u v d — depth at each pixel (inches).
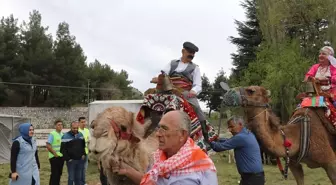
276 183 534.3
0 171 693.9
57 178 440.1
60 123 448.1
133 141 182.2
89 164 714.2
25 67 2741.1
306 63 1026.1
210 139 241.4
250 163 249.4
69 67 2755.9
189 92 230.2
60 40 2827.3
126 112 187.3
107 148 175.6
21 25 2815.0
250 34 1676.9
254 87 286.0
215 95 1432.1
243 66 1616.6
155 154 149.6
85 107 2731.3
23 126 323.6
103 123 178.5
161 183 141.3
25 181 318.7
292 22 1163.3
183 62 239.5
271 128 284.2
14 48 2723.9
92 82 3085.6
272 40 1172.5
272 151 280.4
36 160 344.2
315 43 1152.8
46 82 2719.0
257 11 1262.3
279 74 998.4
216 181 139.5
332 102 297.6
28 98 2758.4
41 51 2706.7
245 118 281.0
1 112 2396.7
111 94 3169.3
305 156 292.4
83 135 456.4
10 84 2645.2
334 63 303.6
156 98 213.8
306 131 291.3
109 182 184.4
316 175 627.8
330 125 293.9
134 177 175.3
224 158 903.7
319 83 301.0
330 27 1058.7
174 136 141.0
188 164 137.5
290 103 986.7
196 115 228.1
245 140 247.4
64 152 436.8
